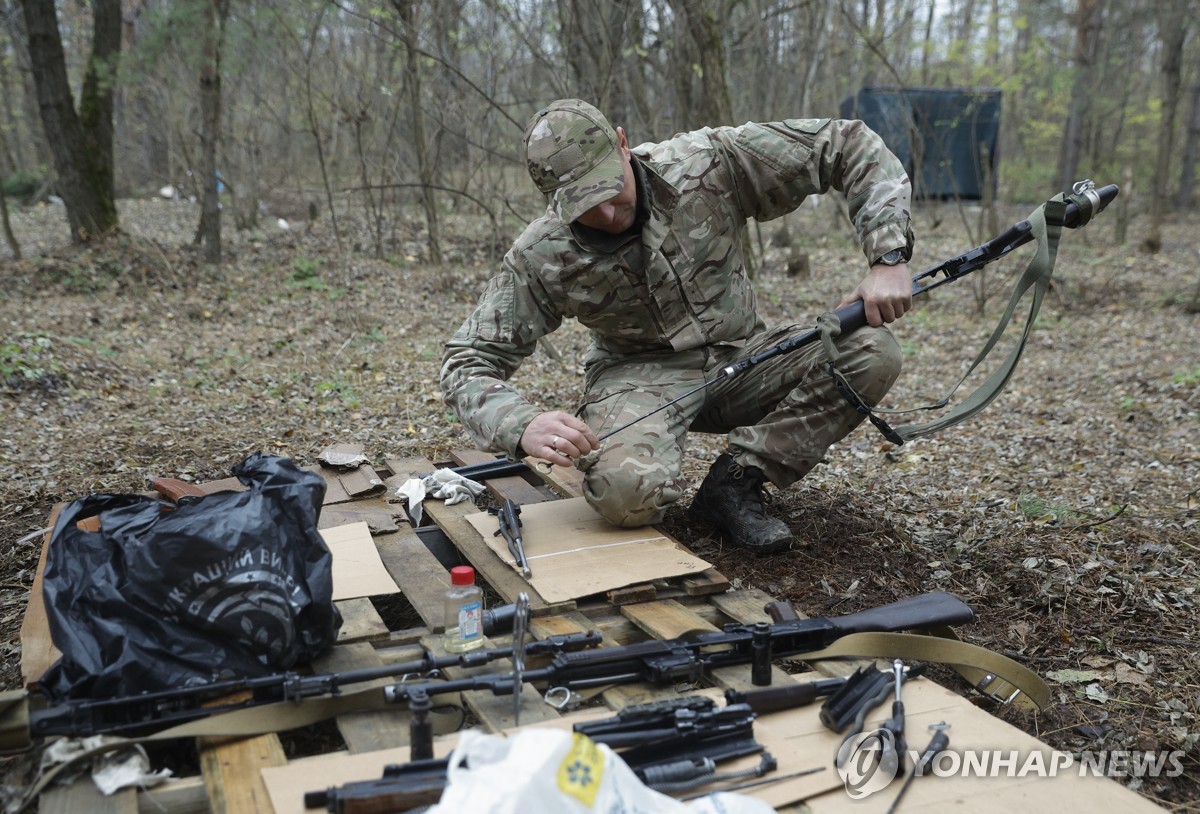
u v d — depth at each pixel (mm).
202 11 10781
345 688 2256
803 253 11961
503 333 3143
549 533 3174
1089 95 17266
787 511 3893
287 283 10672
